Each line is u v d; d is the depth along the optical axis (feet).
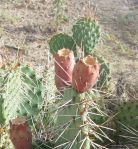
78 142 1.63
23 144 1.69
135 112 2.00
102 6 5.26
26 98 2.06
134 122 2.01
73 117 1.62
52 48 2.43
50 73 2.38
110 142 2.00
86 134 1.63
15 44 4.11
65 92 1.67
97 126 1.74
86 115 1.62
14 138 1.68
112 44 4.48
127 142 2.03
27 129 1.69
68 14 4.89
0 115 1.90
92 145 1.74
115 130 1.89
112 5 5.32
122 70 3.90
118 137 2.03
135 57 4.31
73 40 2.44
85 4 5.21
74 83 1.59
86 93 1.64
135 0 5.50
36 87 2.10
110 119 1.96
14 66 1.98
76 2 5.23
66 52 1.83
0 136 1.86
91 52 2.60
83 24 2.53
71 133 1.65
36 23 4.60
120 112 2.03
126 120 2.01
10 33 4.35
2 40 4.16
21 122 1.68
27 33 4.41
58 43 2.42
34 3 5.04
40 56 3.93
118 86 2.88
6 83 1.92
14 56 3.83
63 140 1.72
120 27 4.84
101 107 2.04
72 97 1.62
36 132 1.94
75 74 1.57
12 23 4.55
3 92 1.90
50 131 1.89
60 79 1.83
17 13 4.80
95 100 1.82
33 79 2.10
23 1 5.05
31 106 2.07
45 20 4.69
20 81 1.97
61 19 4.65
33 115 2.06
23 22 4.60
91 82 1.57
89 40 2.52
